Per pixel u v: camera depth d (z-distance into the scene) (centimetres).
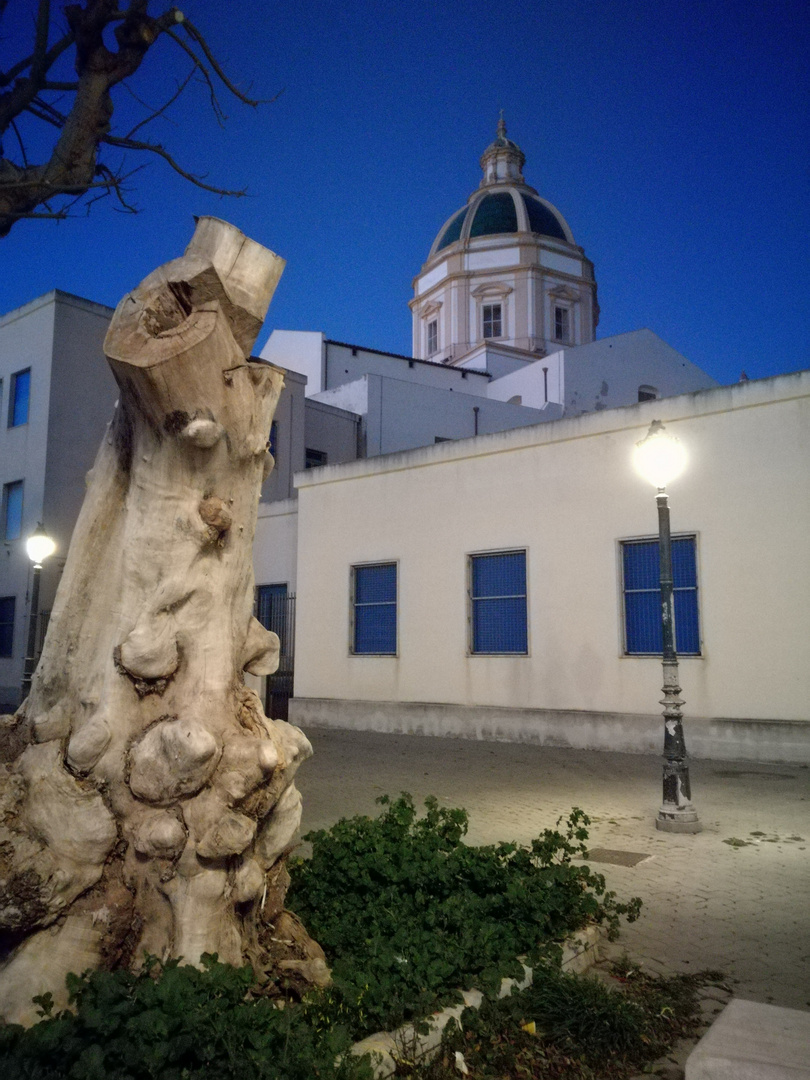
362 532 1752
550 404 3384
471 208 4750
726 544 1289
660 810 827
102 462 393
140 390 345
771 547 1248
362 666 1711
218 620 389
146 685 371
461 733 1538
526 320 4344
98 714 362
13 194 638
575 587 1440
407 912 463
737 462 1291
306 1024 336
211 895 349
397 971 394
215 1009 309
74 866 349
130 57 646
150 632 368
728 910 573
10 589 2245
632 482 1393
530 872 521
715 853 727
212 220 376
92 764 357
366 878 488
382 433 3027
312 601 1814
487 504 1570
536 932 461
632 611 1386
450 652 1585
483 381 3834
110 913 352
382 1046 340
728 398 1302
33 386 2264
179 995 308
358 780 1101
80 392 2270
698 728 1276
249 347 395
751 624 1253
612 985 446
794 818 864
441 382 3738
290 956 401
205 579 383
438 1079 340
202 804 352
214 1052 293
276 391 402
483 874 493
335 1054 310
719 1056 306
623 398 3534
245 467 388
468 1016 378
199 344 341
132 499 378
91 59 634
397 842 533
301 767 1212
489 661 1531
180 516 375
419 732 1595
